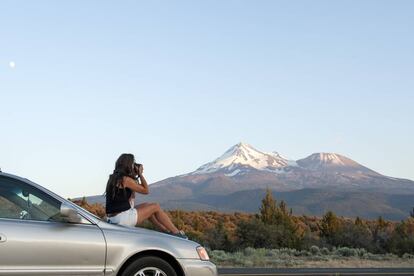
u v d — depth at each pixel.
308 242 46.31
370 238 47.84
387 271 20.55
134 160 9.41
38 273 7.59
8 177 7.86
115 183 9.20
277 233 44.44
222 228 45.31
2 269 7.44
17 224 7.65
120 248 8.02
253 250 32.16
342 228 50.19
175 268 8.41
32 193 7.91
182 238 8.68
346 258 32.91
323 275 17.97
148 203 9.49
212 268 8.60
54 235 7.75
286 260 27.72
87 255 7.85
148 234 8.34
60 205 7.98
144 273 8.19
